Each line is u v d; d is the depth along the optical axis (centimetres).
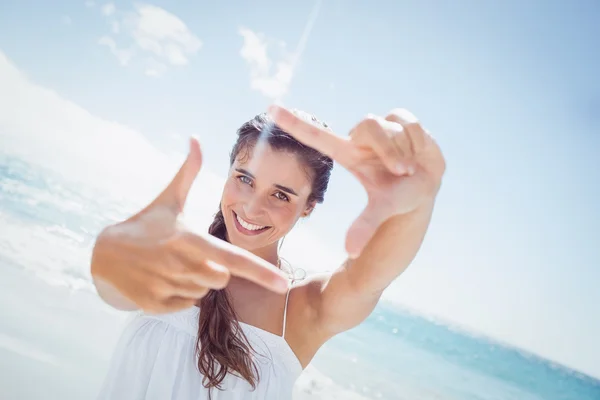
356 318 181
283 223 192
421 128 102
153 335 181
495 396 1741
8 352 566
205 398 176
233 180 192
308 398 992
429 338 1856
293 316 196
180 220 88
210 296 179
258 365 185
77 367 591
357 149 101
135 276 85
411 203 100
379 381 1259
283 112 101
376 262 150
